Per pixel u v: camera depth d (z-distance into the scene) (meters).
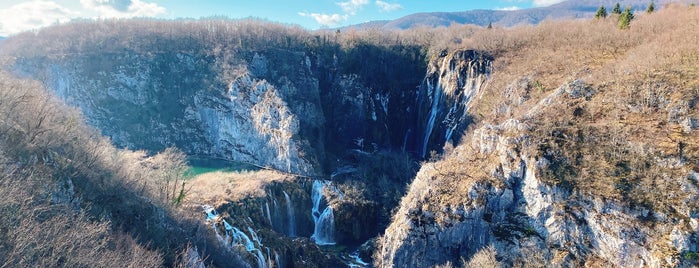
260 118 124.00
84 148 64.12
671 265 50.66
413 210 74.25
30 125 56.91
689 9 116.19
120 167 68.00
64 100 132.62
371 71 151.50
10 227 35.75
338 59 152.75
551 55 111.75
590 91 78.00
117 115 133.50
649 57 82.81
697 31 88.94
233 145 129.25
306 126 129.25
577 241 60.66
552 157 67.56
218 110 131.38
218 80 135.75
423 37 163.38
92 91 134.62
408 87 149.12
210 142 132.88
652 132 64.81
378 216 102.25
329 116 144.88
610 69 85.12
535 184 66.25
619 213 57.75
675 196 55.94
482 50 128.62
